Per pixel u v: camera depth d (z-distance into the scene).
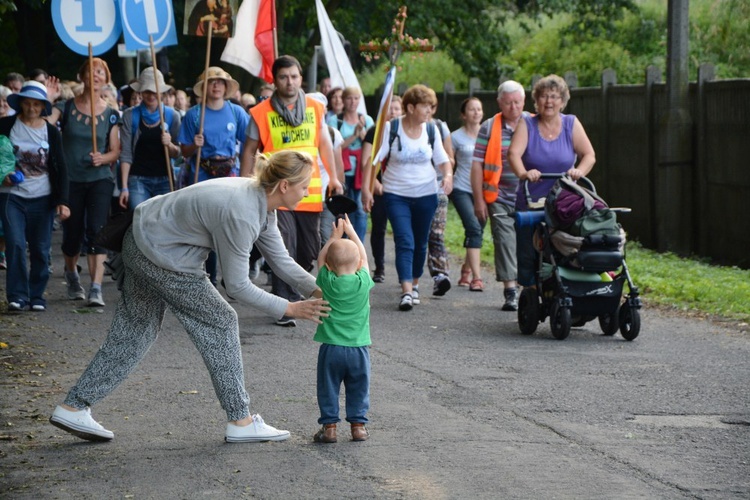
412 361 9.39
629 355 9.69
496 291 13.93
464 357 9.59
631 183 18.91
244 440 6.72
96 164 11.98
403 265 12.32
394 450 6.56
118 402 7.81
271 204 6.45
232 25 12.73
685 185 17.42
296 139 11.05
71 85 17.81
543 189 11.28
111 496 5.74
